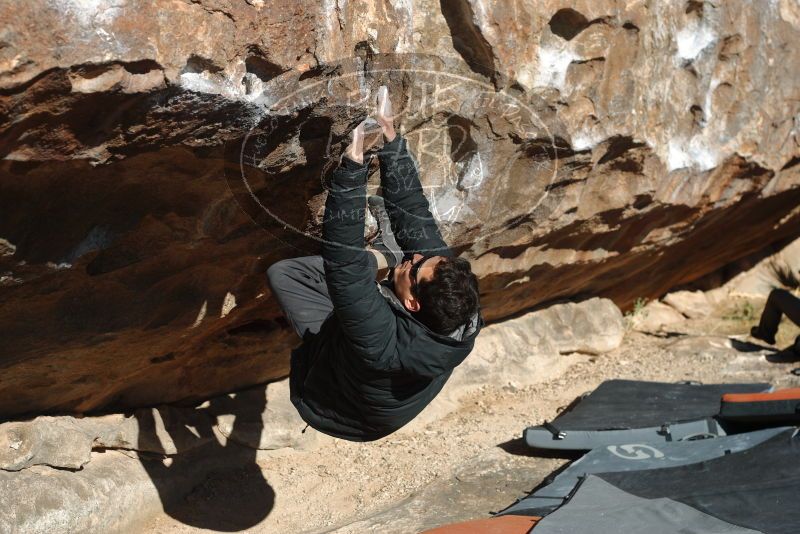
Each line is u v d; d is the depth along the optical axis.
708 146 5.74
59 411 3.91
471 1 3.63
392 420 2.99
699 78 5.42
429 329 2.78
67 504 3.73
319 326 3.27
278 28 2.76
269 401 4.90
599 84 4.48
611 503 3.79
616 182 5.24
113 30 2.36
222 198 3.24
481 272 5.12
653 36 4.87
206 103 2.67
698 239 7.37
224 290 3.81
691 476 4.08
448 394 5.89
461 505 4.27
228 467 4.61
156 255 3.30
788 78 6.23
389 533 3.96
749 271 9.48
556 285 6.37
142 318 3.55
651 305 8.73
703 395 5.52
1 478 3.61
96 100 2.43
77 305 3.29
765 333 7.47
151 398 4.34
